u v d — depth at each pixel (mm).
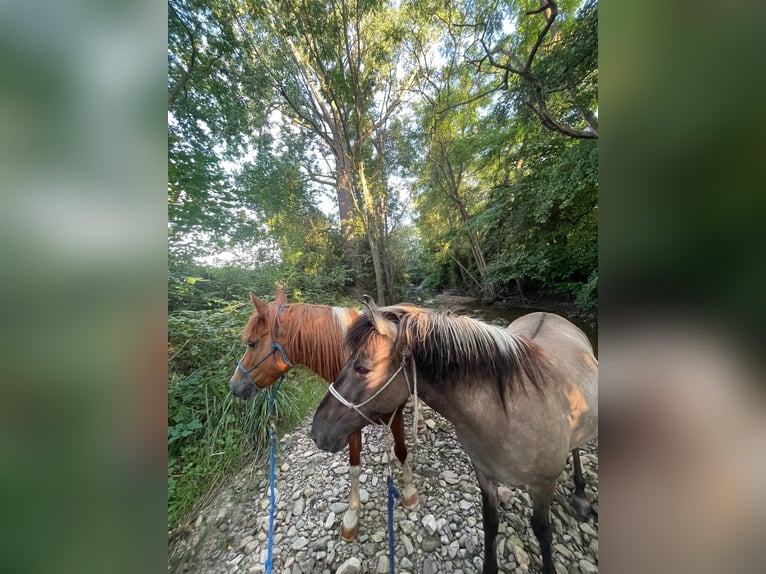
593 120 4027
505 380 1085
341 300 6781
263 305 1783
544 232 6027
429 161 8078
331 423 1154
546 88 4082
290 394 2988
